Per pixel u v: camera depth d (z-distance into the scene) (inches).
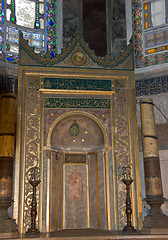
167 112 269.7
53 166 259.1
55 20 314.2
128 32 310.3
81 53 273.7
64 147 275.9
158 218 227.5
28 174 245.0
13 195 243.6
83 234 223.0
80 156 278.7
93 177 272.2
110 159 260.1
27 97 258.2
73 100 266.7
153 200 234.2
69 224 263.1
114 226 248.1
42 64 264.8
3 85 265.0
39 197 242.8
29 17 305.1
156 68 284.7
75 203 269.0
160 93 276.5
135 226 245.3
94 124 272.8
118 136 264.8
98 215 260.7
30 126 253.8
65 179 270.7
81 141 279.9
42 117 257.9
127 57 280.8
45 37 307.7
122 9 314.7
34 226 224.7
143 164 268.2
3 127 237.6
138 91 286.0
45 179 247.6
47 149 253.1
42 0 314.3
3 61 277.1
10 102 245.4
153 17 305.0
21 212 236.4
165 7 300.4
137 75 291.1
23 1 303.7
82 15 313.6
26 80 260.5
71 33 310.2
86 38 308.2
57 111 262.2
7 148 233.3
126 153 261.7
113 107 270.1
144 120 256.5
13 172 251.3
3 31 283.7
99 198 262.7
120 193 254.7
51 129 257.3
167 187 257.3
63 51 271.4
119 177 257.4
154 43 297.6
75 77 268.1
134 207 249.6
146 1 311.1
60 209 260.7
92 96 269.6
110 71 274.5
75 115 268.7
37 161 249.8
